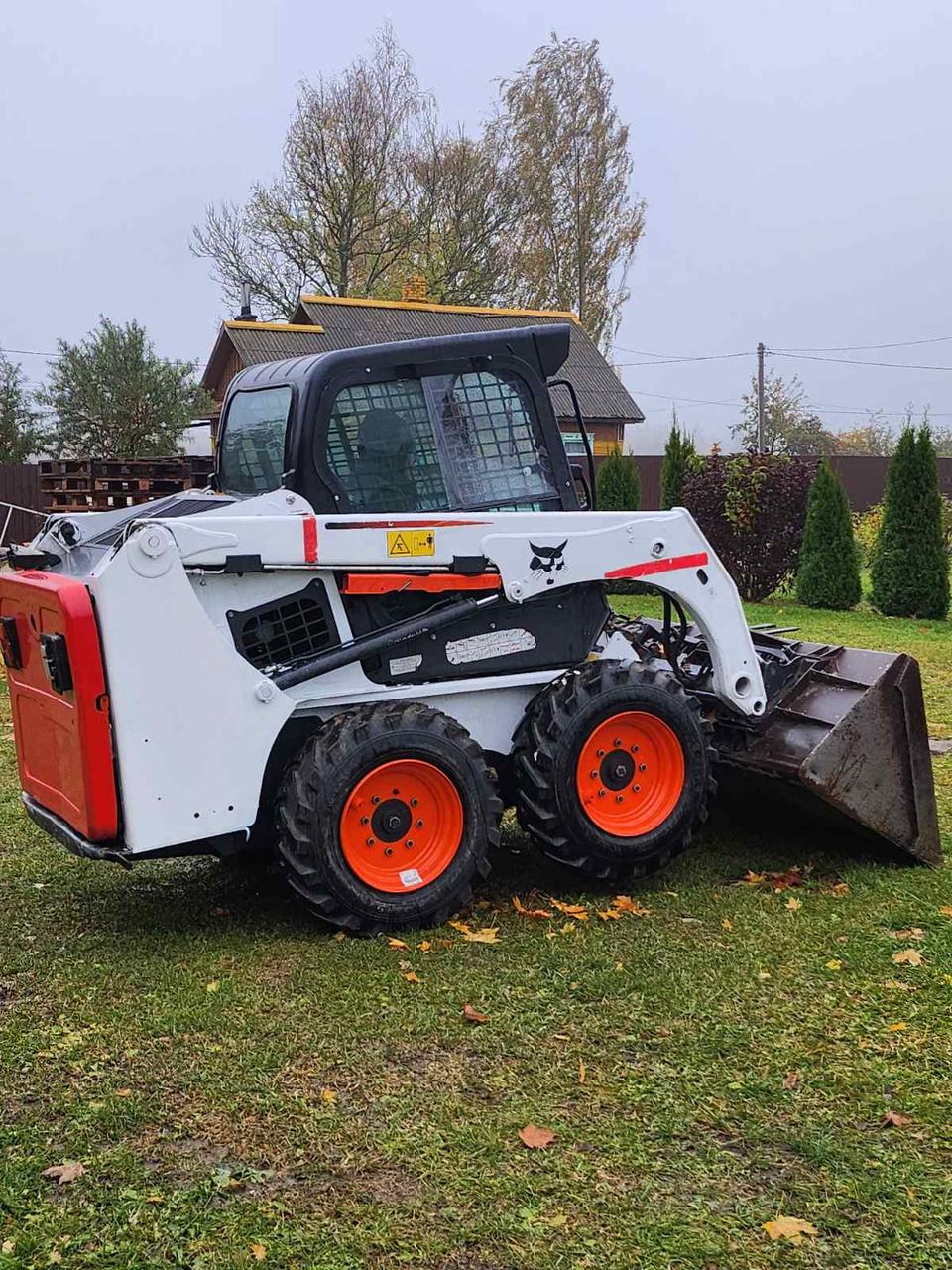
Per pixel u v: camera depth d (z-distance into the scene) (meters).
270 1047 3.33
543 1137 2.85
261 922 4.30
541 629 4.56
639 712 4.45
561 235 40.09
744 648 4.78
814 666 5.05
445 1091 3.09
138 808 3.78
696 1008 3.53
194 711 3.84
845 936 4.07
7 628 4.21
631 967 3.83
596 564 4.45
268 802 4.29
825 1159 2.76
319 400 4.09
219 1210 2.59
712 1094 3.06
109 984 3.75
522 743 4.41
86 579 3.82
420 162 34.28
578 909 4.33
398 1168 2.75
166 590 3.76
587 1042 3.35
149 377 23.83
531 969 3.82
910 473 13.51
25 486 19.72
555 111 39.75
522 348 4.46
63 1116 2.98
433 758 4.12
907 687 4.70
